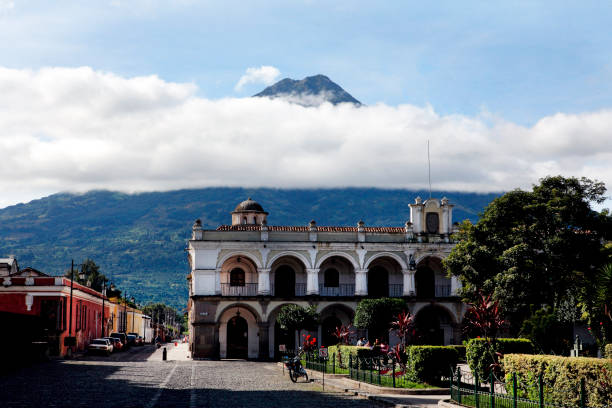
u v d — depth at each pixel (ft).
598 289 81.76
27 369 135.33
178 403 82.74
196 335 201.05
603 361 67.46
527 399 71.26
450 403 82.48
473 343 102.99
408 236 212.23
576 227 151.12
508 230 156.15
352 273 216.74
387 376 115.24
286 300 205.87
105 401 82.58
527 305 148.87
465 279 162.50
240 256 210.79
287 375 140.05
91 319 234.79
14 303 185.26
